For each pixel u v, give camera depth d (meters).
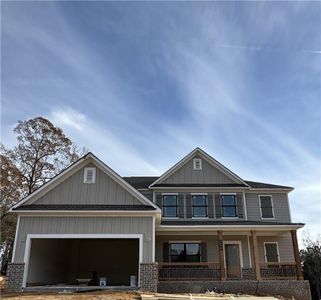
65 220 16.23
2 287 19.39
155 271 15.48
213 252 21.66
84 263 22.58
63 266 21.52
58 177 17.72
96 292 14.34
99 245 22.94
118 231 16.09
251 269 20.98
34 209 16.23
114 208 16.56
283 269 19.31
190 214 22.77
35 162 32.59
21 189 31.47
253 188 23.88
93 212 16.17
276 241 22.42
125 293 14.00
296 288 17.83
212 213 22.88
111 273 22.25
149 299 12.53
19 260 15.48
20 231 15.96
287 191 24.16
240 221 21.97
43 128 33.53
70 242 22.98
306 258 34.59
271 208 23.72
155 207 16.73
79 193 17.55
